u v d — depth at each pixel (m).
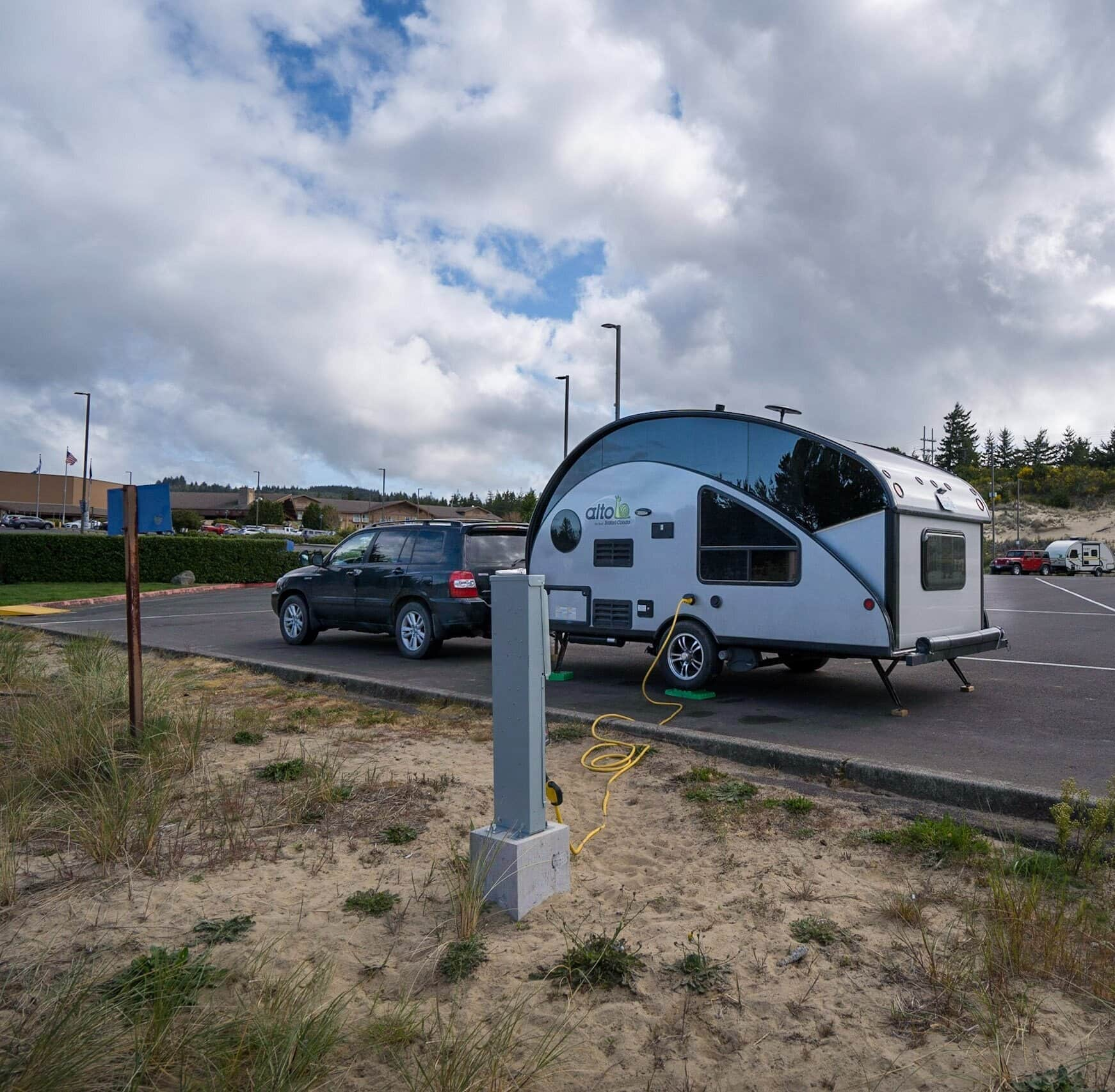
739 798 4.84
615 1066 2.48
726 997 2.82
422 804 4.77
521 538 11.52
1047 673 9.52
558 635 9.13
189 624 15.76
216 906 3.51
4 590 24.20
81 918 3.39
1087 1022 2.62
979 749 6.10
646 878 3.82
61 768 5.09
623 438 8.66
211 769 5.42
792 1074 2.43
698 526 8.05
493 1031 2.56
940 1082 2.37
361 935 3.26
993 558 54.59
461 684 9.02
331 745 6.11
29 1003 2.73
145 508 5.77
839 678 9.29
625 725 6.37
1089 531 88.00
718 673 8.02
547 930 3.32
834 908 3.45
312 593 12.30
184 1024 2.51
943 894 3.55
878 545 7.06
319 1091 2.33
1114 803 3.88
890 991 2.83
